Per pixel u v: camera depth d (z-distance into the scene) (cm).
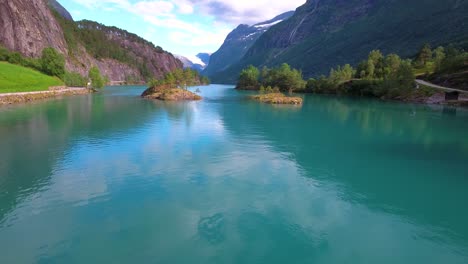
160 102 8919
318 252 1530
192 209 1967
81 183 2352
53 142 3541
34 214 1855
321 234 1700
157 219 1828
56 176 2484
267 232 1705
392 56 13738
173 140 3819
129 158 3005
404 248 1583
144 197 2130
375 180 2541
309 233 1708
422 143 3853
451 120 5834
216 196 2170
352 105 8706
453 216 1939
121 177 2495
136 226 1744
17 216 1827
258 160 3039
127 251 1506
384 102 9738
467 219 1906
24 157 2956
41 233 1647
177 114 6222
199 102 9281
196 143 3684
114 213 1891
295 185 2402
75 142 3578
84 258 1443
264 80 18688
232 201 2097
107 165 2783
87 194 2158
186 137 4012
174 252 1505
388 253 1535
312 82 15525
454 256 1523
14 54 11769
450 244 1628
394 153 3384
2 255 1448
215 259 1459
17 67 10744
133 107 7375
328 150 3466
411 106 8406
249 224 1789
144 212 1912
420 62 14050
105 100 9131
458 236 1708
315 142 3853
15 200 2044
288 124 5206
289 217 1883
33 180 2389
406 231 1752
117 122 5038
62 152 3152
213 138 3981
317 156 3225
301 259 1470
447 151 3466
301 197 2180
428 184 2464
